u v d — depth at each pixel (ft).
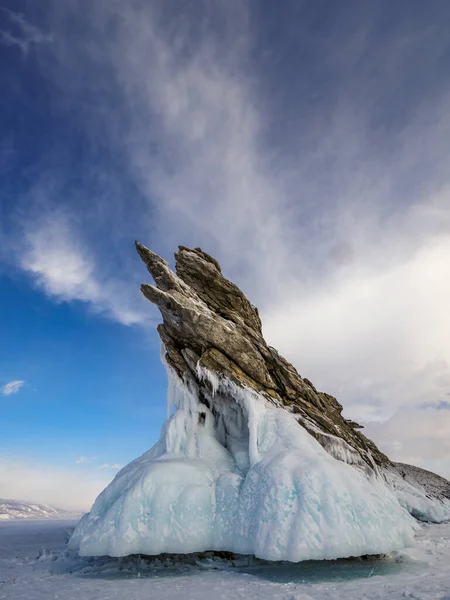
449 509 63.46
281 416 46.01
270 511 32.94
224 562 36.42
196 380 50.34
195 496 36.40
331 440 48.24
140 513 34.94
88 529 37.70
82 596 26.96
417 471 76.38
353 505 33.14
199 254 62.44
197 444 45.96
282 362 57.21
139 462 46.91
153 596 26.08
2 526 99.55
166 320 52.47
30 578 34.47
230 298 58.75
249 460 42.24
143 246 56.08
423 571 30.91
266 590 26.53
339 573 31.24
